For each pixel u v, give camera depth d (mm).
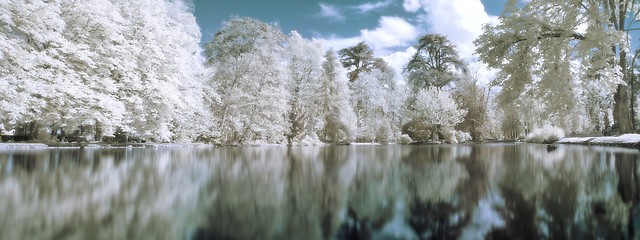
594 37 11359
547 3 13492
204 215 1884
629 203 2264
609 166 4930
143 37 16016
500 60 13555
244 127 21219
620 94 13336
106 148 12195
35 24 10648
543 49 12859
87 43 13414
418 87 32688
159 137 16125
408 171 4414
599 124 30156
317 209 2072
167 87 16016
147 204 2172
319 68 29969
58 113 11898
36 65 10719
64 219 1753
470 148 13812
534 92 13289
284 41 24438
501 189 2844
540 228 1685
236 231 1576
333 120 29938
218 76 22969
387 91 39281
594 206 2172
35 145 11211
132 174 3945
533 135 26078
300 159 7242
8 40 9820
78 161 5801
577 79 12188
